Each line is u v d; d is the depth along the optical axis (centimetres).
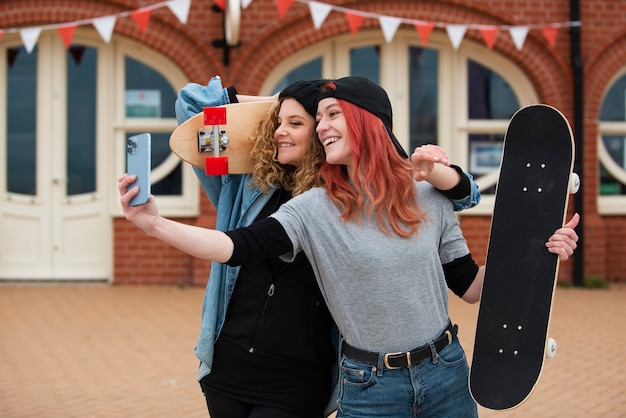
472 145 997
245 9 929
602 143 1025
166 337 710
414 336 255
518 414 509
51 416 501
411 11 952
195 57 929
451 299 893
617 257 1015
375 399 255
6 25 909
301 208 255
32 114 943
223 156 293
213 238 243
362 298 252
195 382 580
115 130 945
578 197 968
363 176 257
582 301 888
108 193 946
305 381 285
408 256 253
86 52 942
